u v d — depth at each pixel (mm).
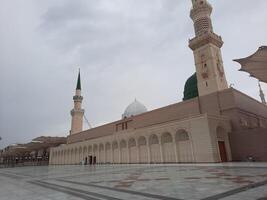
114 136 45438
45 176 21688
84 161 53688
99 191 10086
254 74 16094
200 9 46375
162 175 16188
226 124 31812
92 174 20812
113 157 45344
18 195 9969
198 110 36562
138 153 38969
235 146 30688
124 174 18875
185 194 8250
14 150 87312
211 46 42844
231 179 11719
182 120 32031
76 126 71625
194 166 24656
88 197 8727
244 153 29578
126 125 49812
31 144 78000
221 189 8875
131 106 65250
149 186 10867
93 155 52094
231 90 33500
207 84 41281
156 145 36000
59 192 10422
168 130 33844
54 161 71125
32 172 30688
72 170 30656
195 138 29859
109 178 16047
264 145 27812
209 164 25984
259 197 7059
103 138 48781
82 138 64750
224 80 42531
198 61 43750
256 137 28719
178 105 39844
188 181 11922
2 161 102062
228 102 33469
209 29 44250
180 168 22562
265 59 13805
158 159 35062
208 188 9289
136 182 12758
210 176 13711
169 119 40594
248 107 36469
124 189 10305
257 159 28172
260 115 40344
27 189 12117
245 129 32688
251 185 9414
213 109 34906
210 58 41875
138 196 8383
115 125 52969
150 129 36969
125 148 42594
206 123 28859
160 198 7770
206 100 36031
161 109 42500
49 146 80562
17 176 23891
